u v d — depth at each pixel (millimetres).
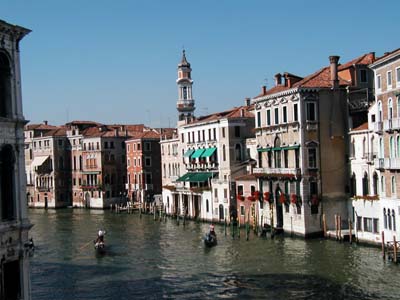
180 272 38812
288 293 32000
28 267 20922
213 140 69125
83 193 100062
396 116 41500
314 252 43312
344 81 53281
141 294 33125
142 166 92125
